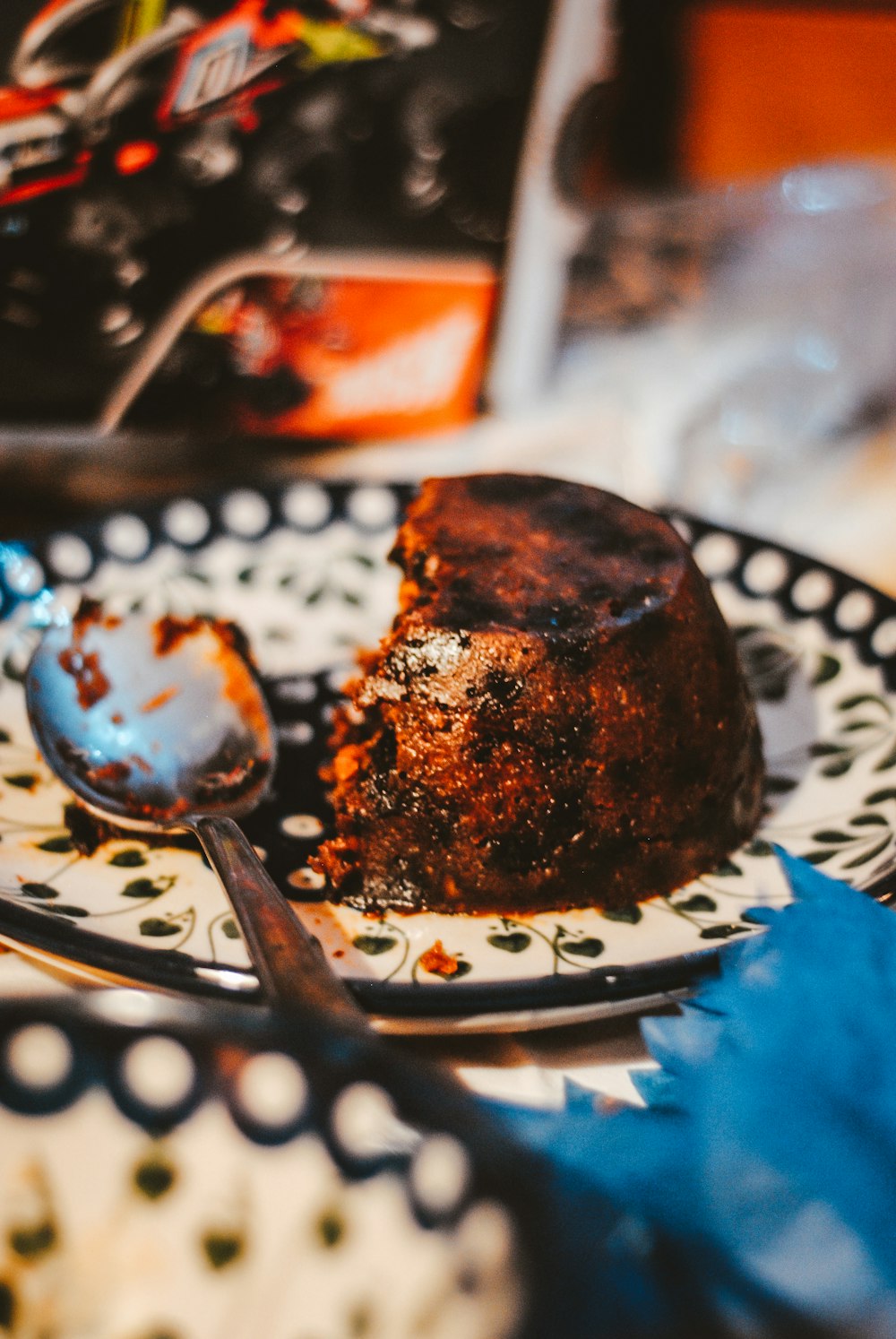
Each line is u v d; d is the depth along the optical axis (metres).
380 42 0.42
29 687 0.34
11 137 0.39
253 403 0.45
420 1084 0.22
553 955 0.31
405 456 0.46
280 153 0.42
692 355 0.51
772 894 0.33
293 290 0.44
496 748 0.33
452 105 0.43
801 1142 0.26
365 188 0.43
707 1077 0.27
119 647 0.35
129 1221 0.22
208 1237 0.22
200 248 0.42
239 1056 0.22
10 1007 0.23
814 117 0.67
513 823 0.33
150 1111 0.22
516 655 0.33
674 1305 0.23
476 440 0.47
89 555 0.38
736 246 0.57
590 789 0.33
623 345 0.51
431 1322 0.19
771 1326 0.24
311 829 0.34
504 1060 0.29
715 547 0.40
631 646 0.33
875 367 0.50
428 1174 0.20
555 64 0.44
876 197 0.60
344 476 0.46
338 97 0.42
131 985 0.29
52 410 0.43
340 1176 0.21
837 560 0.43
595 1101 0.27
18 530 0.43
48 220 0.40
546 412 0.48
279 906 0.29
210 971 0.29
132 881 0.32
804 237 0.57
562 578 0.34
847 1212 0.25
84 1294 0.22
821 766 0.36
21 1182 0.22
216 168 0.42
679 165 0.64
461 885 0.33
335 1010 0.27
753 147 0.65
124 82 0.40
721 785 0.34
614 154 0.63
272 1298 0.21
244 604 0.39
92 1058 0.22
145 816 0.33
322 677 0.38
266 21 0.41
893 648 0.37
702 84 0.68
